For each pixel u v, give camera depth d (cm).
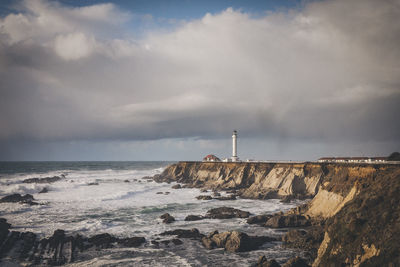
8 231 4138
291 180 8075
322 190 5262
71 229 4497
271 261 3041
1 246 3597
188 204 6906
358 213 2706
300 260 2969
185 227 4744
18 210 5741
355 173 4722
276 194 8006
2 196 7338
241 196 8125
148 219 5288
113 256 3425
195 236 4188
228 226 4809
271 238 4062
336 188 4928
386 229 2336
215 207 6531
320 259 2744
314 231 3856
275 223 4725
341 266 2453
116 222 5031
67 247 3681
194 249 3688
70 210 5925
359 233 2511
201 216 5441
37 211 5753
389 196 2683
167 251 3612
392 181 2864
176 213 5822
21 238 3916
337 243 2639
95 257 3388
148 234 4338
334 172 6125
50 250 3547
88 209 6069
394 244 2164
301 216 4878
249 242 3775
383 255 2177
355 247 2441
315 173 7950
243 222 5084
